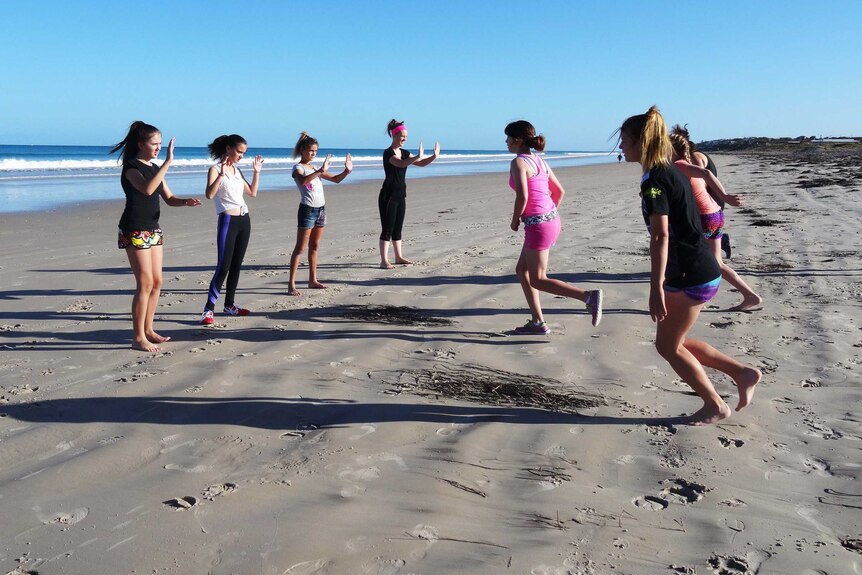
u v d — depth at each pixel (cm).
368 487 299
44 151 12550
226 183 601
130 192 507
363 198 2041
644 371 470
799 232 1079
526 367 479
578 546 255
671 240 353
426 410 394
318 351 512
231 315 629
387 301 685
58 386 433
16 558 242
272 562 239
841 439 354
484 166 5778
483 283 771
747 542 260
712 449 344
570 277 796
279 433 360
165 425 370
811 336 542
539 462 328
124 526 263
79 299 698
